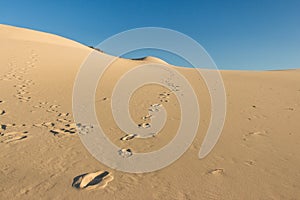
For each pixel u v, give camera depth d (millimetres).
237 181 3740
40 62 16797
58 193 3350
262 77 21469
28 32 29922
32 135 5652
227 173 4004
